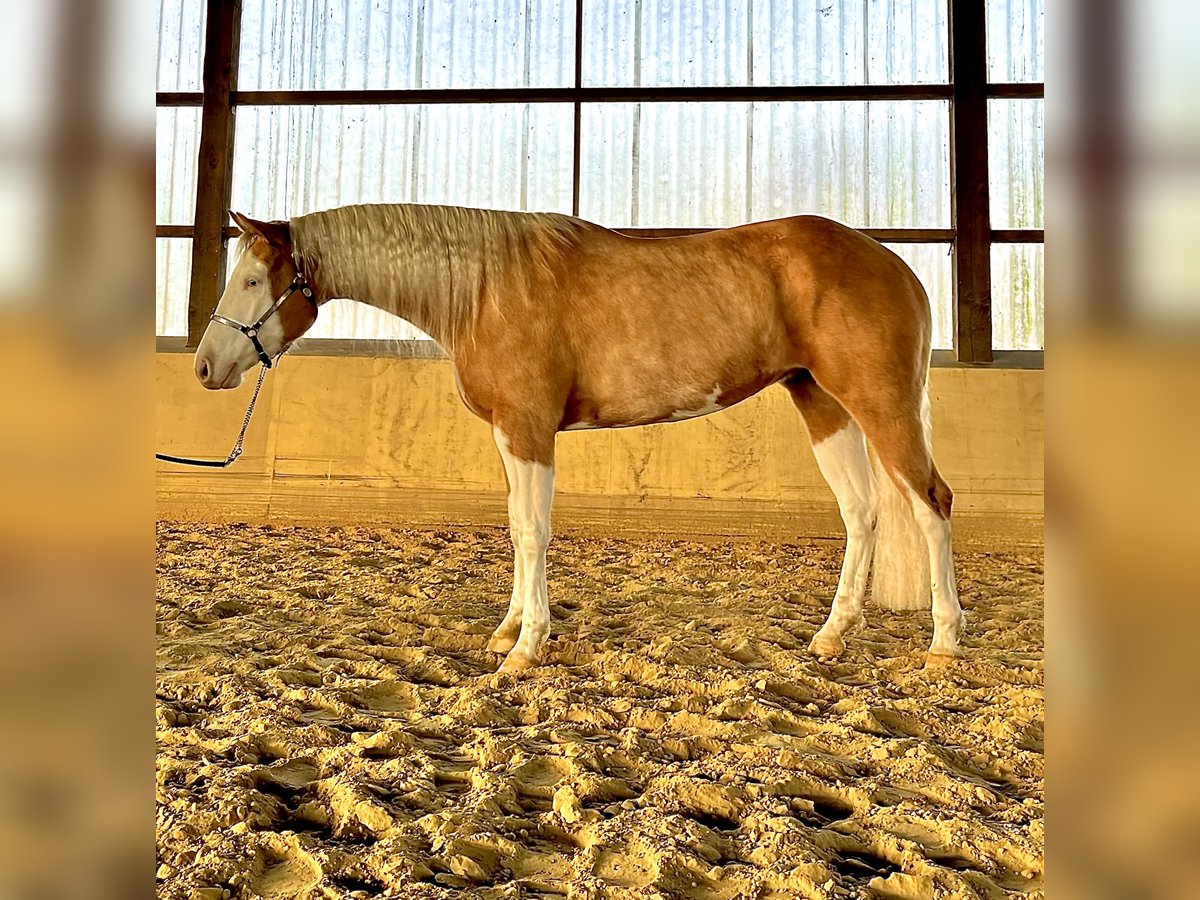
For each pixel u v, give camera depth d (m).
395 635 2.62
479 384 2.36
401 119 6.19
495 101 6.06
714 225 6.02
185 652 2.30
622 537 5.19
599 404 2.39
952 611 2.36
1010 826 1.35
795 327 2.38
